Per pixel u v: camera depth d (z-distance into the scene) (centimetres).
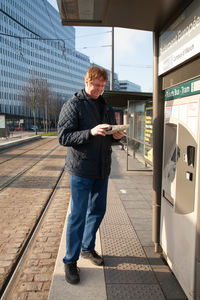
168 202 249
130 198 506
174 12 221
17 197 553
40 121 7862
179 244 221
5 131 2492
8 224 406
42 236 361
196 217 189
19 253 315
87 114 235
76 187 235
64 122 230
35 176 764
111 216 403
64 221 416
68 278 233
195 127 190
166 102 252
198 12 178
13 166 930
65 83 10012
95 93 233
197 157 187
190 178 197
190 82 197
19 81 8106
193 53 185
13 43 7562
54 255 308
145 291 224
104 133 212
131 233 338
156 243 283
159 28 258
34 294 237
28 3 7656
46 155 1255
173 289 227
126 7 227
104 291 223
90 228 261
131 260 271
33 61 8462
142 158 865
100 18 279
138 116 904
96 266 259
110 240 317
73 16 277
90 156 232
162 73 250
